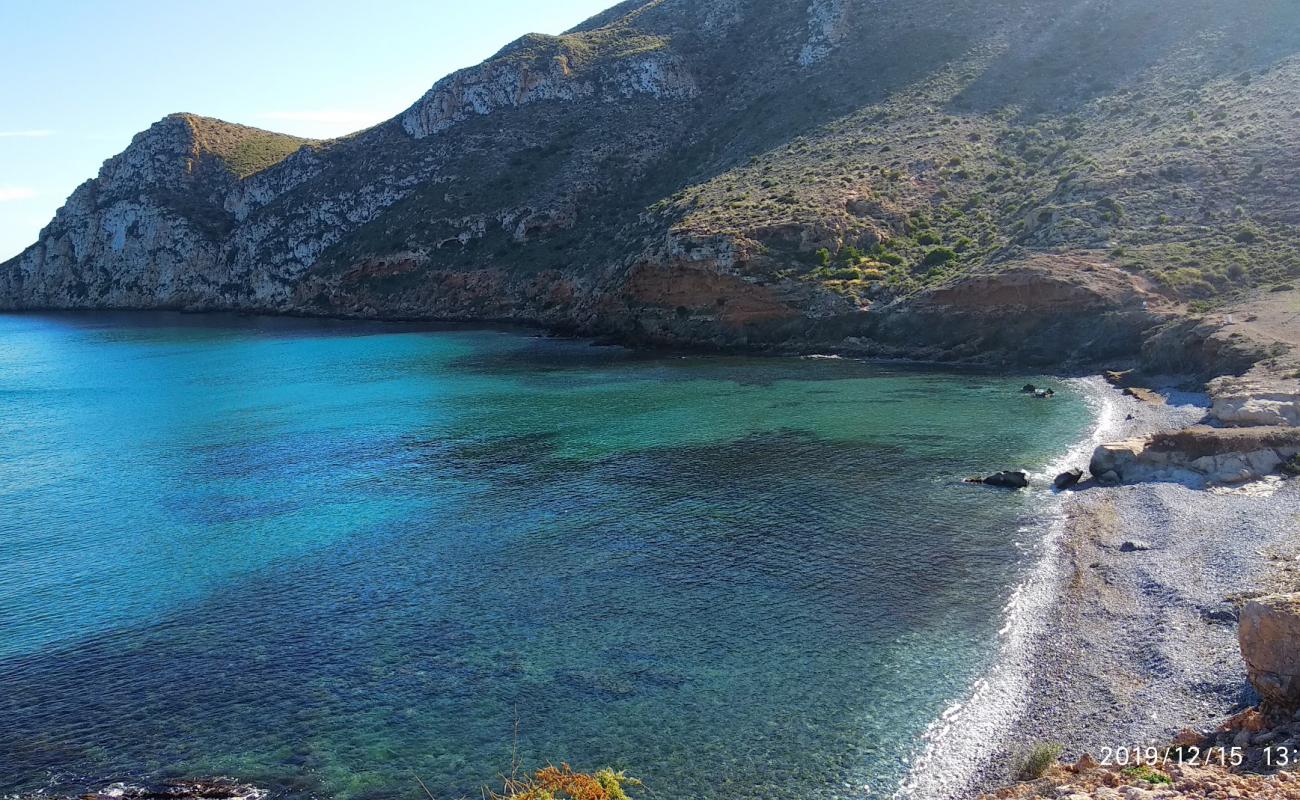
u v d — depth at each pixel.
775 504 36.97
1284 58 90.44
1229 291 63.03
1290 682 16.67
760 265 85.50
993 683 21.91
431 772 19.78
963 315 72.25
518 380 73.31
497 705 22.31
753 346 82.56
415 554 33.12
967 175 95.00
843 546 31.77
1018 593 26.84
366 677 24.05
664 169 136.38
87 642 26.92
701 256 87.12
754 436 49.19
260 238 172.75
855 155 104.94
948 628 25.00
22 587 31.45
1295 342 48.81
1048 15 123.19
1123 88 101.56
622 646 25.00
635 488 40.34
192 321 153.25
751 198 98.38
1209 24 105.12
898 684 22.25
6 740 21.77
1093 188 79.75
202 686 24.00
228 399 70.75
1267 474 34.50
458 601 28.64
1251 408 39.62
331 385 75.62
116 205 196.50
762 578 29.27
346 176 170.38
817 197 92.62
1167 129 87.25
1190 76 97.06
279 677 24.30
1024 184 90.06
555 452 47.88
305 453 50.44
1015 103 107.81
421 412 61.38
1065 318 66.88
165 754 20.94
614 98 155.25
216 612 28.73
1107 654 22.50
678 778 19.06
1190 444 36.62
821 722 20.83
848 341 78.12
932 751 19.44
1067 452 42.22
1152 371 57.41
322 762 20.36
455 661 24.66
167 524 38.25
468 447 50.06
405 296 139.25
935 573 28.86
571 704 22.17
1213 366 51.41
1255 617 17.20
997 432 46.97
